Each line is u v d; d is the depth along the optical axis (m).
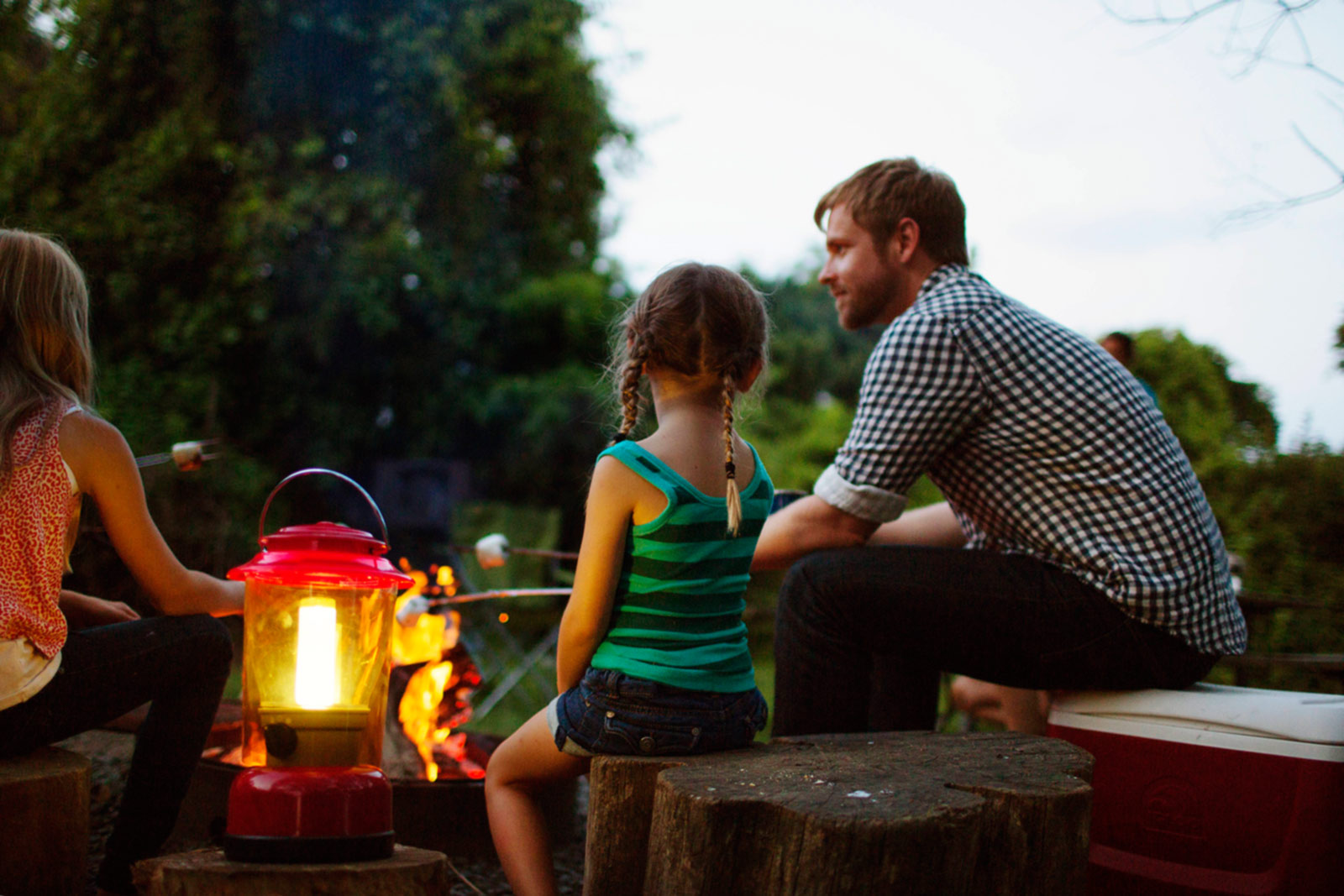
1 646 1.54
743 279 1.81
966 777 1.47
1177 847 1.78
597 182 8.04
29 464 1.59
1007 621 1.90
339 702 1.46
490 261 7.61
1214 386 5.21
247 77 6.35
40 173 5.93
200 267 6.17
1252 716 1.73
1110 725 1.88
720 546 1.63
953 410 2.00
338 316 6.76
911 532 2.70
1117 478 1.91
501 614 5.00
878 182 2.27
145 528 1.70
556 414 7.40
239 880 1.27
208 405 6.05
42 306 1.70
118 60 6.06
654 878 1.39
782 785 1.39
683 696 1.58
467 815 2.36
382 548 1.57
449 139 7.01
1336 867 1.65
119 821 1.79
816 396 10.68
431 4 6.86
